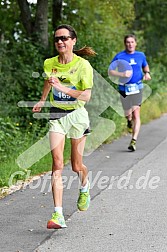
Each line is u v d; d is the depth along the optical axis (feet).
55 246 25.94
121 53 51.75
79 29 69.15
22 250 25.35
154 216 30.60
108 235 27.50
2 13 64.08
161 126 69.05
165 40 131.75
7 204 32.81
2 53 55.83
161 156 48.26
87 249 25.57
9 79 54.60
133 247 25.86
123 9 78.89
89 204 32.53
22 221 29.60
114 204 32.99
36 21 61.41
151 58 116.37
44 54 60.95
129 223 29.40
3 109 52.31
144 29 127.75
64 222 27.89
